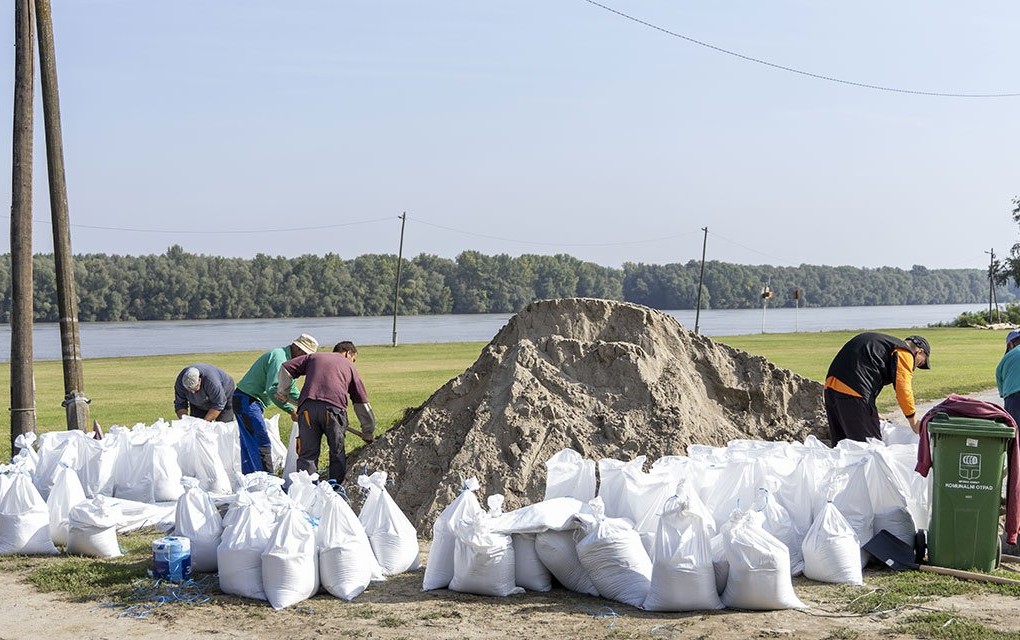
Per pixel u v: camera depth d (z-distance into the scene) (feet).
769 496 25.31
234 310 493.36
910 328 272.31
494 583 22.93
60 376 123.54
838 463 26.14
